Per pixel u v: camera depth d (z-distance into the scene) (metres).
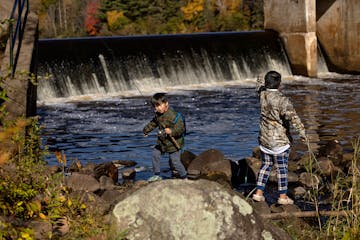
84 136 14.23
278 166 7.58
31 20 11.86
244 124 15.79
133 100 19.77
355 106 18.48
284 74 27.45
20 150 5.79
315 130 14.88
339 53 28.02
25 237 4.38
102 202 6.11
